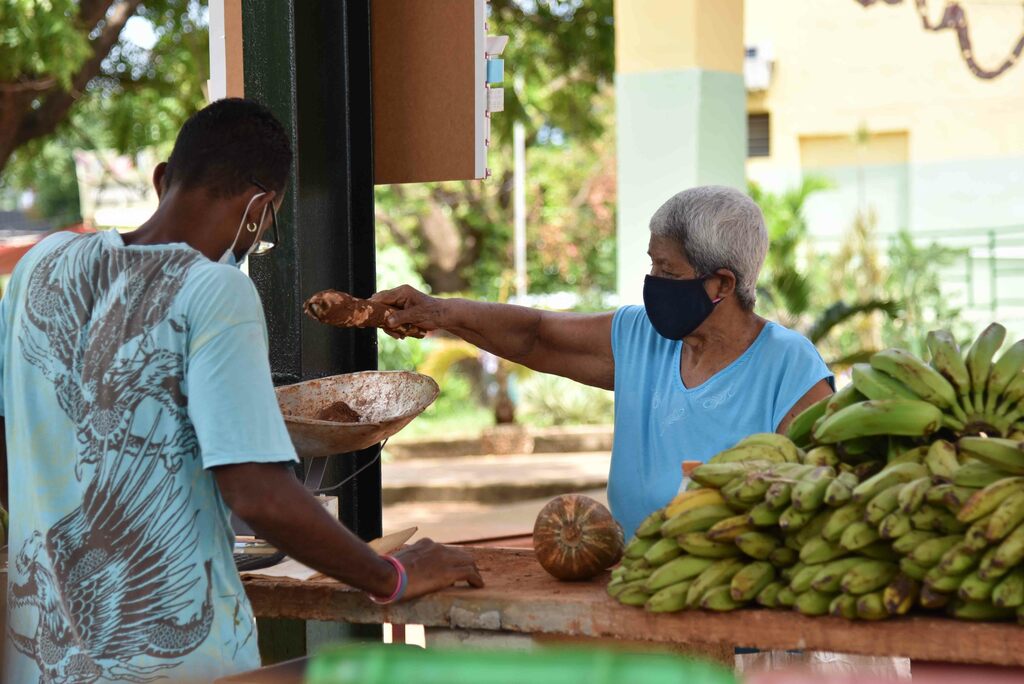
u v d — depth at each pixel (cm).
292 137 299
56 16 838
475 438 1212
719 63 864
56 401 201
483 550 274
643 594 210
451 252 1727
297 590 239
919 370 221
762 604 204
